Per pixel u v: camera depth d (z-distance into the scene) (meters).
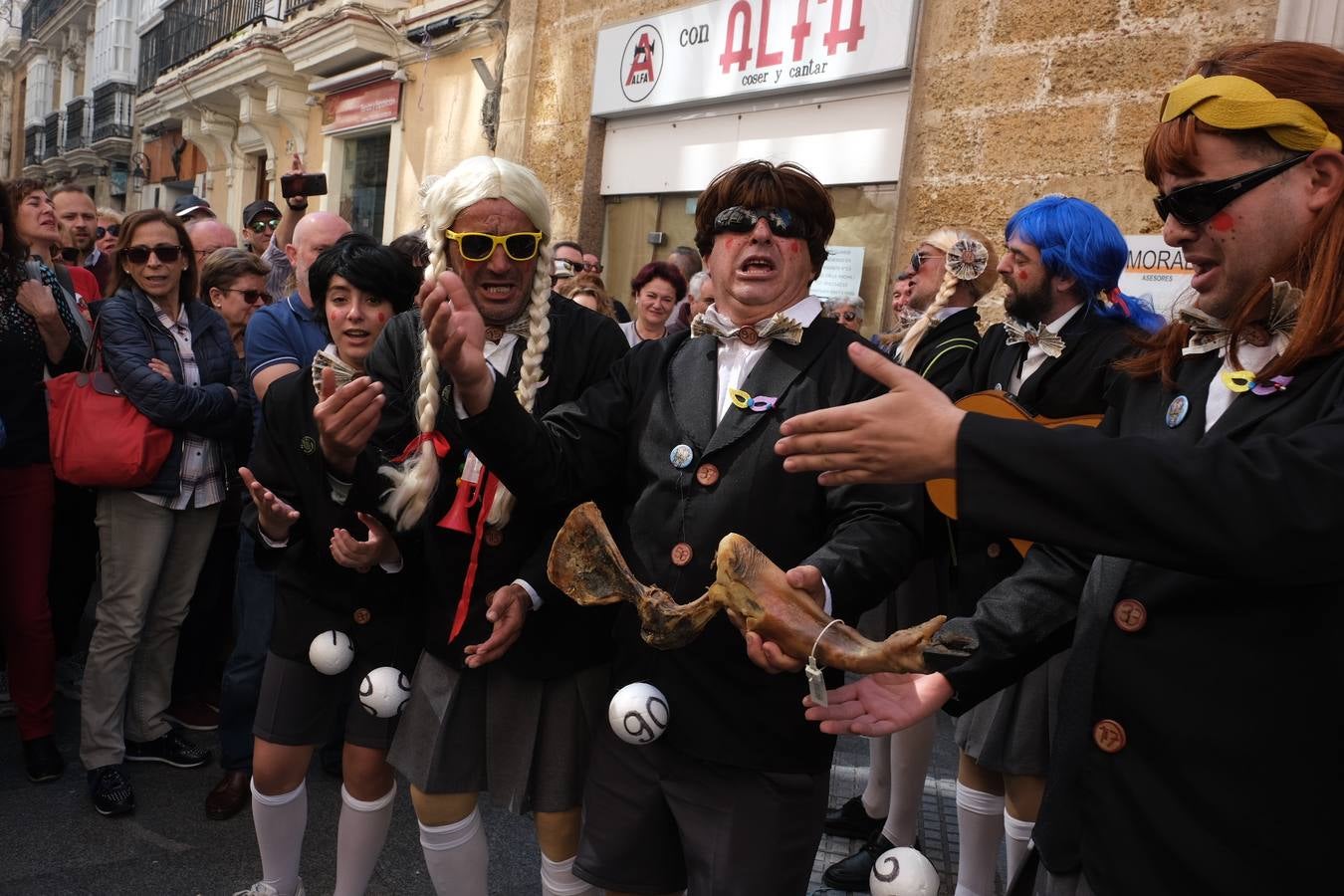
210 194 17.50
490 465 1.84
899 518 1.74
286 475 2.46
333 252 2.69
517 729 2.20
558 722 2.20
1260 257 1.26
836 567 1.63
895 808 3.03
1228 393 1.33
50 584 4.34
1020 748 2.44
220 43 15.59
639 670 1.89
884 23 5.89
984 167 5.43
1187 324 1.40
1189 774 1.22
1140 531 1.05
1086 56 4.98
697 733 1.79
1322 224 1.22
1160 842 1.24
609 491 2.08
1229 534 1.03
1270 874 1.17
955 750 4.10
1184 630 1.24
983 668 1.50
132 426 3.38
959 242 3.25
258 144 15.41
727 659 1.78
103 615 3.46
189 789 3.60
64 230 5.36
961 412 1.10
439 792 2.20
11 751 3.83
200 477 3.63
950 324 3.24
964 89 5.52
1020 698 2.44
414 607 2.47
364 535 2.40
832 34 6.22
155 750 3.77
